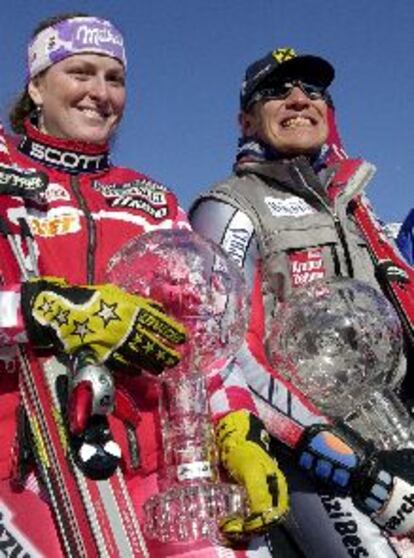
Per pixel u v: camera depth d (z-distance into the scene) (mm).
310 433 2260
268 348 2426
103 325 1600
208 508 1721
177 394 1832
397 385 2598
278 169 2660
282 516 1764
